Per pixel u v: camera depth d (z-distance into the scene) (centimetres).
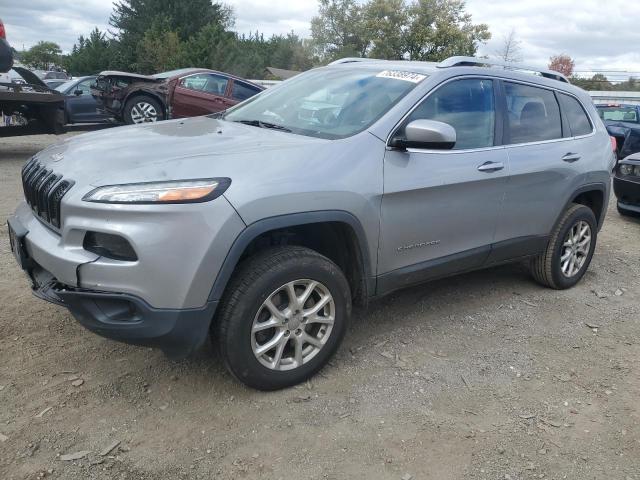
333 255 345
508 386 334
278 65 5788
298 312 307
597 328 422
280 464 259
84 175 278
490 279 511
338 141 324
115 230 257
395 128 343
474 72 400
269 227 282
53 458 253
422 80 371
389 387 325
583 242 497
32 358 330
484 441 284
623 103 1346
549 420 304
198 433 276
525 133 432
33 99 973
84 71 6219
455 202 372
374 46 4016
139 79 1170
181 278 263
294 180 292
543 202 441
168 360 337
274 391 313
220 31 4609
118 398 299
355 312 421
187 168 277
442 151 366
